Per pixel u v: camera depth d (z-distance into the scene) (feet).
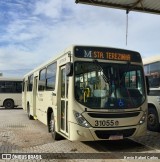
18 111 81.97
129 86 28.68
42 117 42.42
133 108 27.81
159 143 31.55
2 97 91.15
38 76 47.83
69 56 28.04
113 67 28.55
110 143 31.68
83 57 27.86
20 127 46.03
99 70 27.99
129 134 27.48
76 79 27.14
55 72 34.32
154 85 37.65
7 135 37.86
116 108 27.12
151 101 38.24
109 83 27.86
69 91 27.40
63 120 30.66
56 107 32.30
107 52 28.76
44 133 39.47
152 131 39.09
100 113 26.53
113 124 26.68
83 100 26.68
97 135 26.35
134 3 31.94
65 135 29.40
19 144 31.86
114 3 31.94
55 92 33.09
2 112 77.97
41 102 43.68
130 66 29.32
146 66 39.50
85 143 31.71
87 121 26.23
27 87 63.26
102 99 27.09
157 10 34.17
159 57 36.86
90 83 27.32
